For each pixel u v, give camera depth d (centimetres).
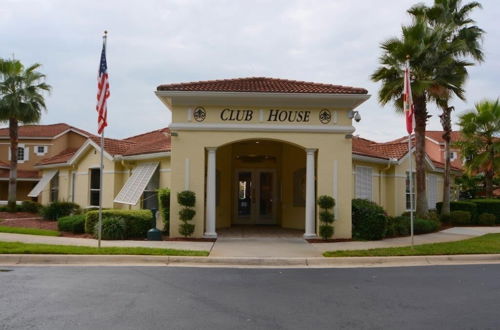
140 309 675
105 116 1280
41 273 951
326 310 686
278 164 2130
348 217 1565
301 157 1966
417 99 2023
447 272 1037
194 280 902
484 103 2666
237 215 2142
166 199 1634
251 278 936
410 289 845
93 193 2344
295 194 1992
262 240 1538
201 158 1556
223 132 1562
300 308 696
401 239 1609
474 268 1098
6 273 948
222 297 760
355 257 1170
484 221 2297
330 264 1146
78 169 2489
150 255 1127
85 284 844
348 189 1573
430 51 1911
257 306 704
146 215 1550
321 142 1580
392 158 2242
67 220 1689
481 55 2138
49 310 661
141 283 861
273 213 2139
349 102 1570
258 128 1559
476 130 2639
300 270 1052
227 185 2050
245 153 2130
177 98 1545
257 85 1664
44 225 1933
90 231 1562
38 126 4122
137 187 1917
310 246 1395
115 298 739
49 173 2912
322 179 1570
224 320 625
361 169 2078
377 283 898
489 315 667
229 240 1530
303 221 1934
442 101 2077
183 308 684
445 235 1766
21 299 723
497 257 1235
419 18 2012
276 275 977
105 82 1305
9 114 2761
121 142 2372
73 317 627
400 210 2289
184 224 1516
